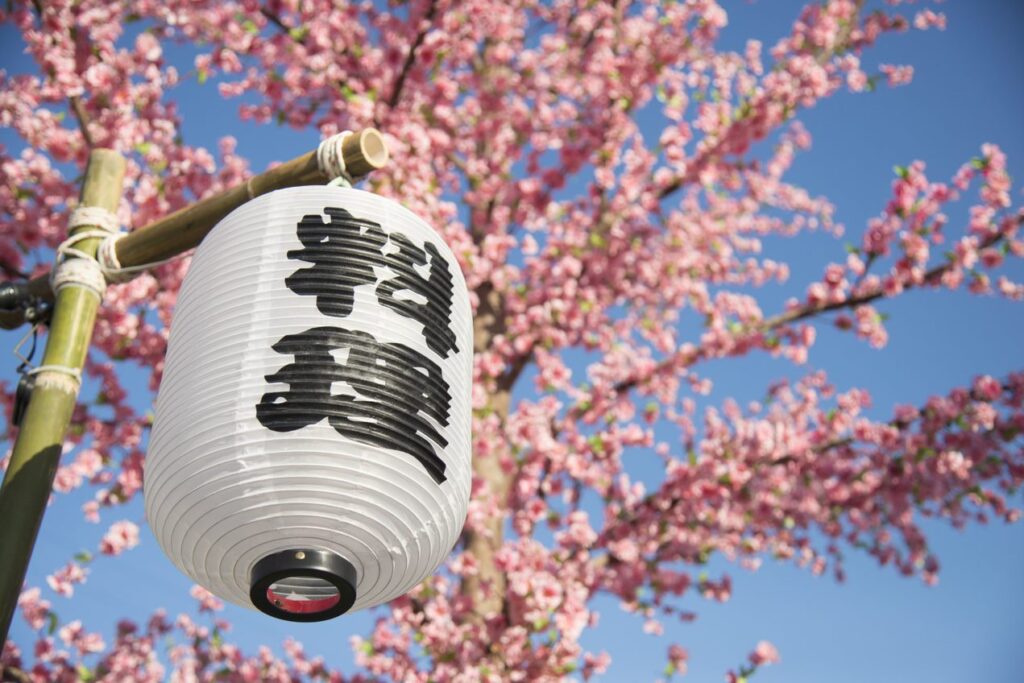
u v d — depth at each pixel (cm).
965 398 753
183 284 225
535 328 762
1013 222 703
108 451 673
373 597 210
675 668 751
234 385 190
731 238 1033
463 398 215
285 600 206
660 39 809
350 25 748
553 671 625
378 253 210
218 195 271
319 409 186
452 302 220
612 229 798
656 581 801
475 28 778
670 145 761
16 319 289
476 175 795
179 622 754
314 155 255
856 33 839
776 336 782
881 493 799
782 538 880
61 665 680
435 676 620
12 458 248
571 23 875
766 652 729
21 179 639
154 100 654
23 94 616
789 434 785
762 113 762
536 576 645
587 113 809
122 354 676
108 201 297
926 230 721
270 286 202
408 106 755
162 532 201
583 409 764
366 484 187
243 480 184
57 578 645
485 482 689
